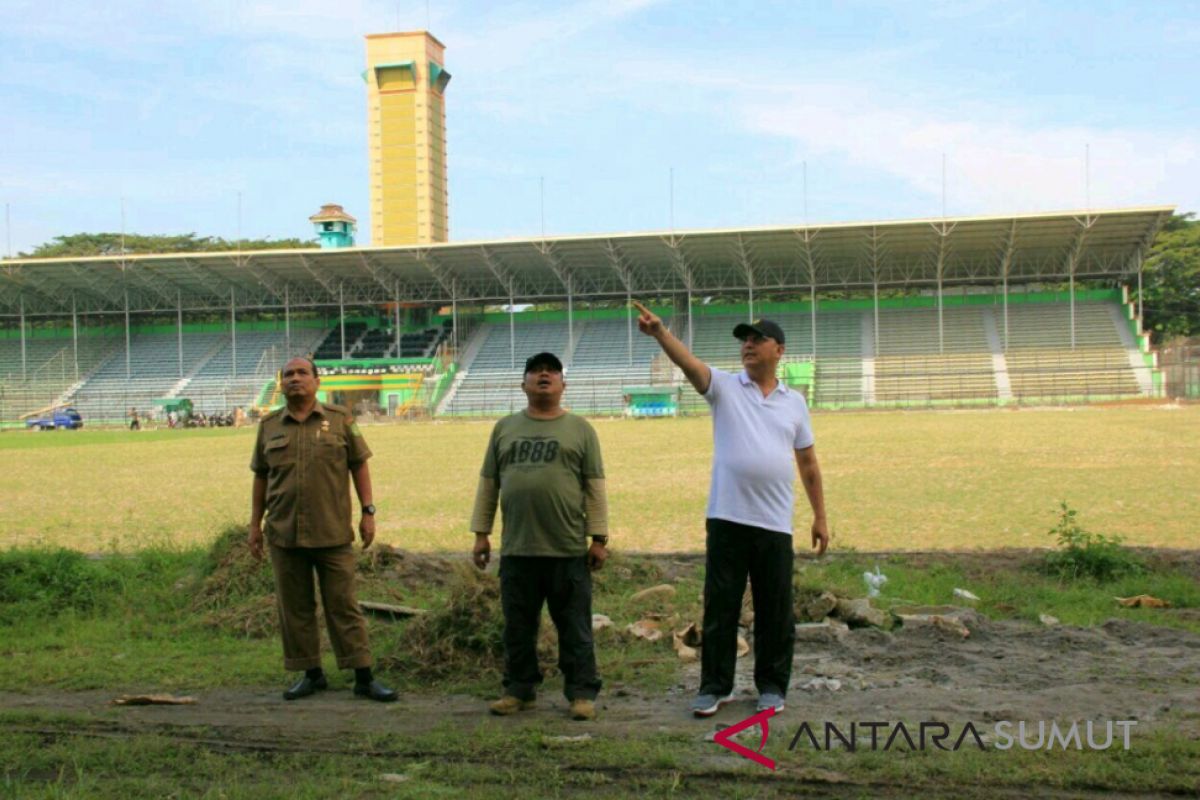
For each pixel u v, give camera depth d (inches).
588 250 2743.6
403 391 3068.4
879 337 3019.2
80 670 326.3
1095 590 426.6
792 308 3230.8
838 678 295.7
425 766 229.3
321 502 293.4
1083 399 2694.4
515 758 235.1
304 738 254.7
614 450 1391.5
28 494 943.7
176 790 219.0
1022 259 2849.4
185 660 338.0
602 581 431.8
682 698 284.2
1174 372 2687.0
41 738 258.5
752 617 357.7
